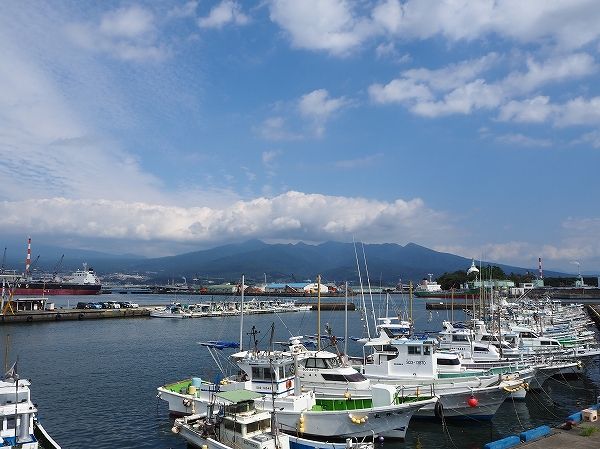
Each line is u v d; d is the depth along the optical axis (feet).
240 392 93.86
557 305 402.72
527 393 142.51
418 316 461.78
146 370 193.57
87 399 146.20
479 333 181.88
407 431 111.24
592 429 82.53
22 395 79.30
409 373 123.13
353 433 98.12
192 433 95.04
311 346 171.12
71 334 323.37
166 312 475.31
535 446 76.18
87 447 105.40
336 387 109.60
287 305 583.17
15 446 73.87
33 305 430.61
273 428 86.99
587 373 177.78
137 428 118.01
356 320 433.48
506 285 589.32
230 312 504.84
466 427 114.73
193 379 120.06
